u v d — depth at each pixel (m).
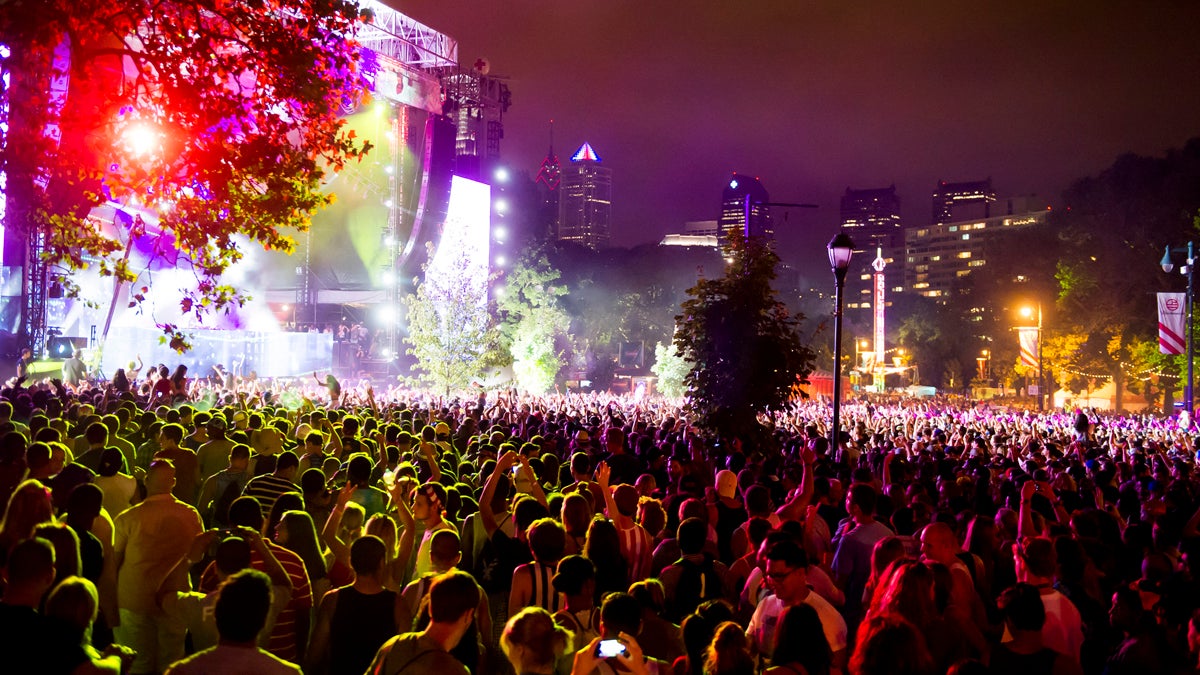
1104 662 6.24
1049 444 18.69
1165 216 70.19
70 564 5.19
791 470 12.62
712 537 8.23
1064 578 6.68
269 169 11.54
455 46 56.69
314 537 6.89
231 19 11.54
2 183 11.23
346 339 59.31
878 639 4.35
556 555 6.12
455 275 47.53
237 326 49.59
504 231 74.50
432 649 4.46
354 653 5.49
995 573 8.30
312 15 11.63
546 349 68.69
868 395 87.62
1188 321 42.72
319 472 8.12
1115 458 19.56
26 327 26.50
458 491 8.85
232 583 4.39
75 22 11.27
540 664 4.37
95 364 29.97
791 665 4.49
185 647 6.87
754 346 16.66
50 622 4.18
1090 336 78.06
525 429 17.50
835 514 10.23
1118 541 8.46
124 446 10.60
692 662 5.11
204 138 11.38
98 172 11.23
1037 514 9.05
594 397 42.91
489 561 7.21
